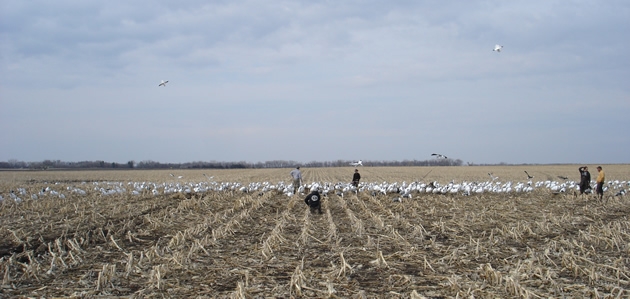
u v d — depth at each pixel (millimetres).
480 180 58406
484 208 23703
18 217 20125
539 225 17438
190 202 25844
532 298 9312
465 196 31750
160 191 36781
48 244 13617
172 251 13633
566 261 11820
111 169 140125
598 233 15805
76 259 12562
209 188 38812
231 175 79875
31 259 12086
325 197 29641
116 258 12961
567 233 16500
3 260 12266
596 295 9344
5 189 39281
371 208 24453
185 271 11406
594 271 10773
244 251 13711
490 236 15242
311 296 9562
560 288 9961
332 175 78188
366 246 14211
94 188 39406
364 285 10305
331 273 11109
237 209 24000
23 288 10086
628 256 12930
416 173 84312
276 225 17922
